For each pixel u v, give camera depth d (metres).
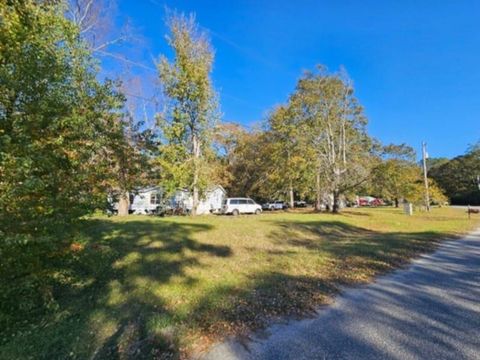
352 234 16.27
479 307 5.25
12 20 4.52
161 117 22.08
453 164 63.94
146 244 10.43
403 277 7.28
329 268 8.08
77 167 5.32
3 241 4.07
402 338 4.17
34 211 4.57
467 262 8.79
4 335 4.70
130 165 10.30
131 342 4.35
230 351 3.98
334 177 31.02
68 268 6.04
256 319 4.90
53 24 5.69
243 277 7.20
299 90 32.00
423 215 29.11
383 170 28.61
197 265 8.25
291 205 41.31
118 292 6.25
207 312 5.15
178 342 4.23
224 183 38.97
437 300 5.63
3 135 4.30
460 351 3.79
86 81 6.81
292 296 5.91
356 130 32.31
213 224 16.34
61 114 5.27
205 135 22.48
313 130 31.80
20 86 4.69
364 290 6.34
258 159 41.09
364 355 3.76
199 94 21.86
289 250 10.75
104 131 7.23
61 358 4.12
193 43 21.81
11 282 4.71
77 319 5.16
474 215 28.94
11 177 4.12
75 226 5.43
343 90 31.73
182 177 21.25
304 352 3.88
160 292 6.16
